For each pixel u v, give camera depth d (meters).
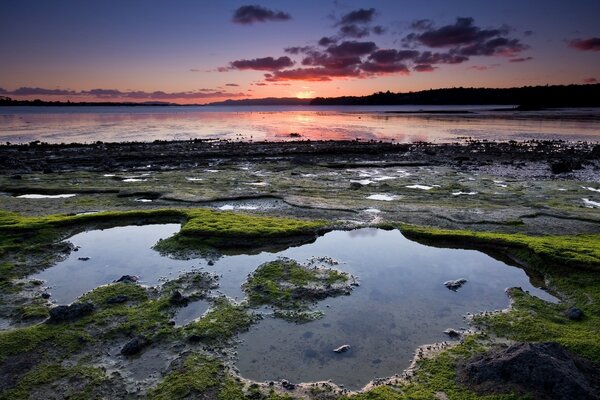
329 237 20.27
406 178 35.81
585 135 75.50
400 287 14.95
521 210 24.38
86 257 17.34
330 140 69.88
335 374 10.16
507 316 12.70
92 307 12.93
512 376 9.15
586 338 11.09
